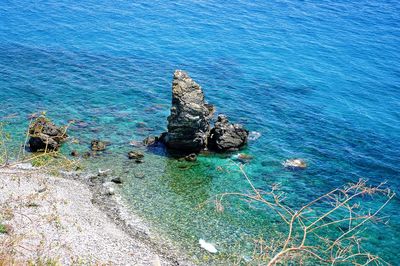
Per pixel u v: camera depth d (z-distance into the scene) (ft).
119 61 269.03
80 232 134.31
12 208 126.52
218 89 243.81
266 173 177.68
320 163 185.98
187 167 179.32
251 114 221.25
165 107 224.33
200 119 184.65
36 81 237.45
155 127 206.08
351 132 210.59
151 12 343.05
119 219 146.82
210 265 129.80
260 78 259.19
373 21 352.28
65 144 185.98
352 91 249.96
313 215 154.10
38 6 339.16
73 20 319.06
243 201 160.04
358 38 320.50
